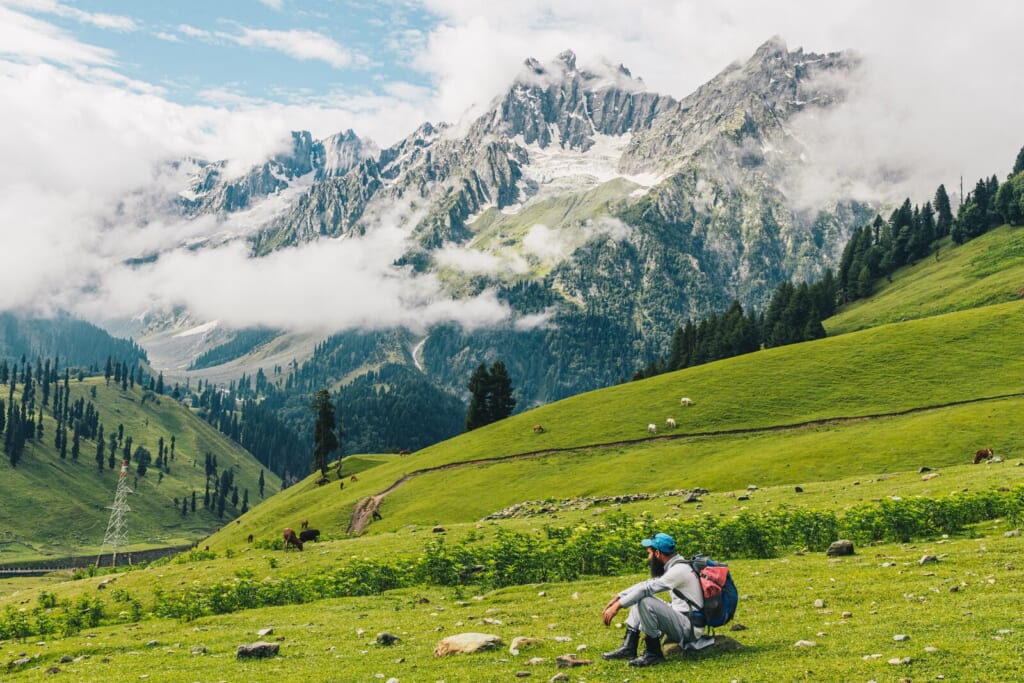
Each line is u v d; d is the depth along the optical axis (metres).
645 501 50.97
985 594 16.61
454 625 20.03
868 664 12.37
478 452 99.06
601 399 108.94
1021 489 29.09
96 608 28.66
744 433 82.62
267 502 148.38
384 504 88.31
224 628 23.30
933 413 75.81
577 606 21.11
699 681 12.39
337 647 18.42
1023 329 94.56
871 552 25.47
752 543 28.36
